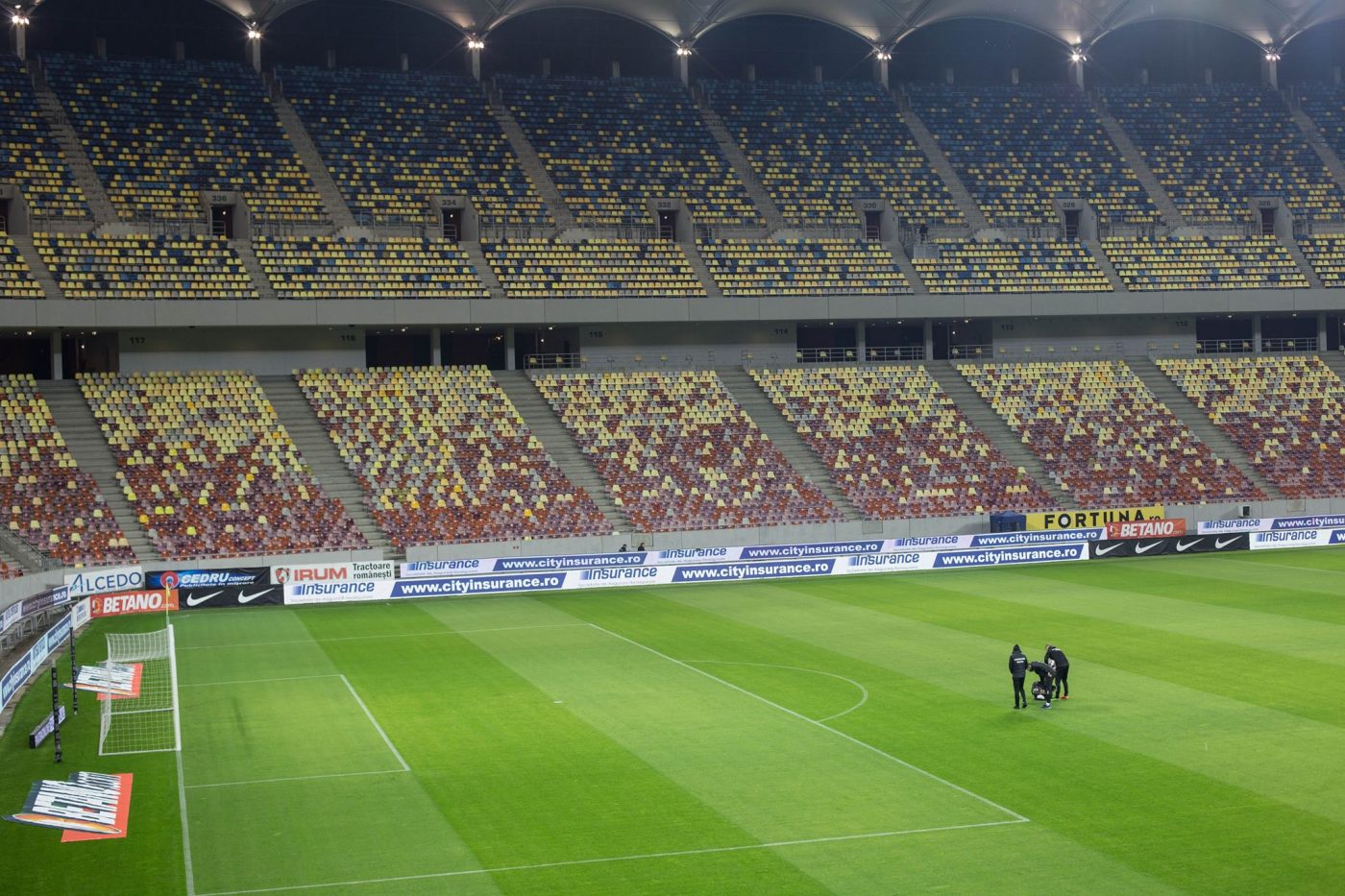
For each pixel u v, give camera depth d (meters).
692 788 28.58
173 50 87.12
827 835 25.34
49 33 85.00
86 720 35.75
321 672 42.25
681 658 43.59
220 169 77.75
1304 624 47.41
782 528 70.25
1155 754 30.52
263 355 74.12
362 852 24.95
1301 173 92.56
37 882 23.69
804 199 86.69
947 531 72.50
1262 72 100.75
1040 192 89.75
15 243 69.94
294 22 89.50
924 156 91.31
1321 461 78.75
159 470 65.25
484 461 70.38
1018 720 34.00
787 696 37.41
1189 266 86.00
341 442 69.69
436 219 79.31
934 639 46.12
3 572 53.44
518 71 93.94
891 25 93.38
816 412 78.44
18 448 63.88
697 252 81.81
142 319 68.69
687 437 75.00
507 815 26.98
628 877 23.44
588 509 68.88
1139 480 76.19
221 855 24.89
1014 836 25.06
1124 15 94.31
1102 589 57.62
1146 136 95.06
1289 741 31.42
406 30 91.38
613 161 86.25
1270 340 91.38
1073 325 87.00
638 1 87.69
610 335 80.88
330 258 74.88
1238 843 24.39
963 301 81.69
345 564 58.62
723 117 91.75
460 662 43.75
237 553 61.53
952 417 79.44
